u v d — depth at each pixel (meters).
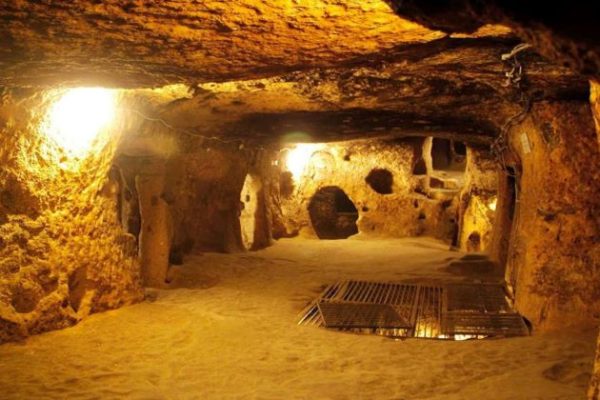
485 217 13.41
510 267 7.77
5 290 5.22
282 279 9.05
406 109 7.52
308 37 3.26
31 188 5.39
